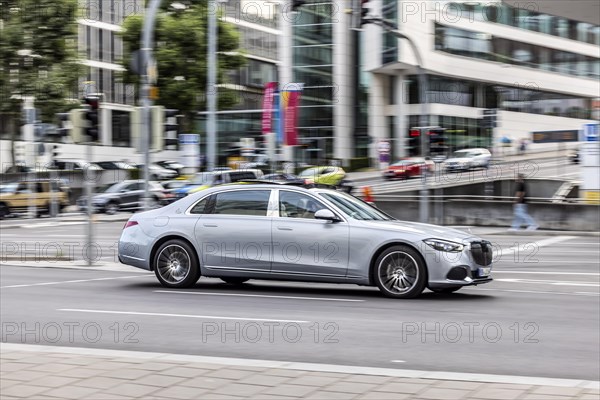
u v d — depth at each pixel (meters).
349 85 62.31
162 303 10.96
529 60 69.25
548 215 30.36
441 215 32.34
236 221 12.18
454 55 61.62
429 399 5.36
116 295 11.84
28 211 40.19
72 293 12.09
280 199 12.12
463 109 63.34
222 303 10.96
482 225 32.31
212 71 39.19
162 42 52.91
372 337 8.36
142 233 12.80
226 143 65.00
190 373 6.14
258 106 69.94
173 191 39.88
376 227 11.47
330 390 5.61
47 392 5.57
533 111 70.00
